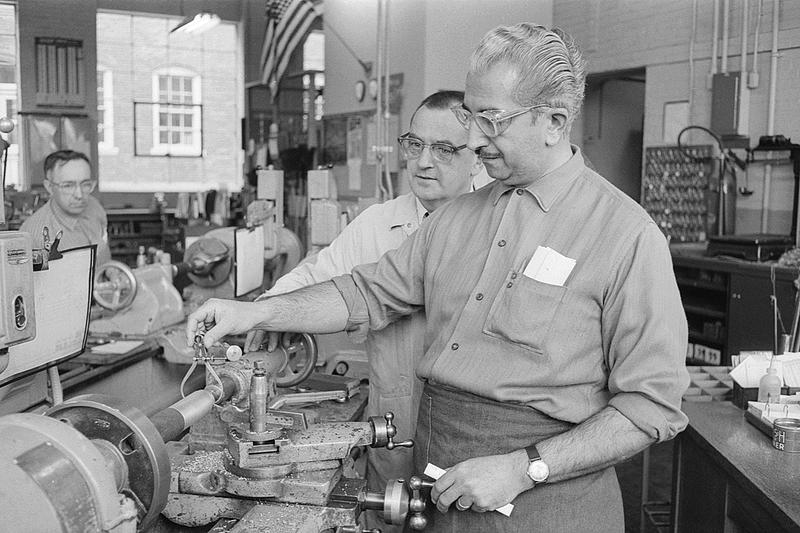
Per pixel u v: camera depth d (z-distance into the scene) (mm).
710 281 4812
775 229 5270
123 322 2990
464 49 6090
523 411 1404
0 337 1232
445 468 1482
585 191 1452
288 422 1459
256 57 10484
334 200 3295
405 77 6184
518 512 1402
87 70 9133
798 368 2201
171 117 10570
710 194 5645
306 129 8195
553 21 6742
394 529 1988
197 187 10781
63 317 1742
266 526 1245
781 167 5207
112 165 10312
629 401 1344
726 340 4711
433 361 1510
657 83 6020
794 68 5082
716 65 5531
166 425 1166
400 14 6188
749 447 1881
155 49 10359
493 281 1466
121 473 1031
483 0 6145
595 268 1376
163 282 3115
